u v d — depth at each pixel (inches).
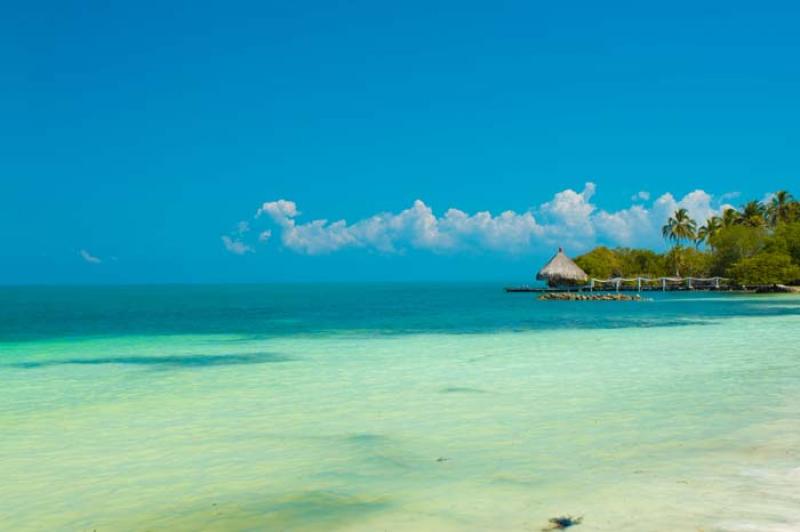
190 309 2583.7
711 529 245.0
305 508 286.7
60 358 898.1
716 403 512.1
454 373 713.0
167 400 566.6
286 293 5797.2
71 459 375.2
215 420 479.8
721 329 1279.5
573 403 523.8
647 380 639.1
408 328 1423.5
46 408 533.0
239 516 279.1
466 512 274.1
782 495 284.0
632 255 4205.2
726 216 3870.6
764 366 729.6
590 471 329.1
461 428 439.8
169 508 291.4
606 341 1069.8
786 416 458.6
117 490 318.0
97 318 1948.8
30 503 301.3
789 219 3740.2
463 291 5797.2
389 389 610.5
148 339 1192.8
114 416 498.3
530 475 324.8
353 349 991.6
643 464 339.9
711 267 3730.3
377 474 335.6
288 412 506.9
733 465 334.0
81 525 273.9
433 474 332.8
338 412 503.8
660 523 252.8
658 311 1955.0
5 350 1006.4
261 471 345.7
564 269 3395.7
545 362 799.7
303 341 1133.1
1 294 6097.4
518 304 2699.3
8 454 387.2
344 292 5959.6
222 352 963.3
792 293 3090.6
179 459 372.5
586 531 247.6
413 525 261.4
